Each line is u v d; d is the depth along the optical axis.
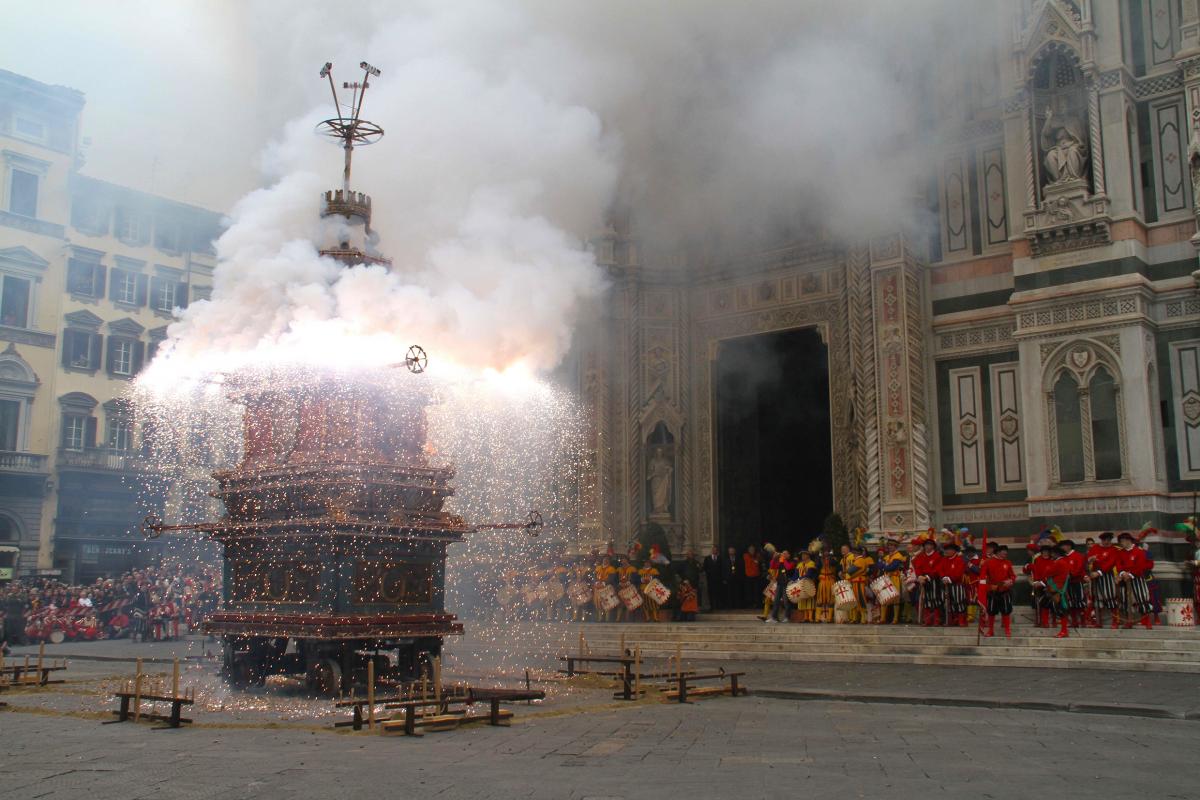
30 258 42.16
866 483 25.14
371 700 10.14
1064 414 22.23
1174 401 21.58
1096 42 22.62
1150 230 22.28
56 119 43.25
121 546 42.91
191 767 8.04
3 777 7.63
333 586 12.54
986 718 11.25
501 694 11.64
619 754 8.69
